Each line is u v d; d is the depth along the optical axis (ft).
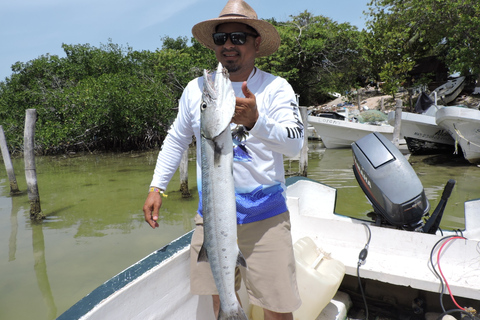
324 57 96.12
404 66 82.12
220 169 5.10
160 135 70.69
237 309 5.43
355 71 98.32
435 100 48.34
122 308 6.10
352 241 10.68
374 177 11.75
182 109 7.08
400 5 82.38
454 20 70.49
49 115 69.21
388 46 84.33
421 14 75.72
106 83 67.67
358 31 92.68
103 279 16.21
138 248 19.43
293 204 11.42
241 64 6.40
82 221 24.38
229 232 5.24
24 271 17.25
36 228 23.34
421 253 9.84
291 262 6.50
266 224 6.38
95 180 38.78
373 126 52.26
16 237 21.81
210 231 5.28
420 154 46.52
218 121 4.91
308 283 8.00
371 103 97.25
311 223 11.20
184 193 29.19
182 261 7.43
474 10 67.72
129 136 67.62
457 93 78.95
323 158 48.34
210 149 5.08
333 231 10.92
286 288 6.33
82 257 18.54
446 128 38.09
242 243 6.45
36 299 14.85
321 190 13.58
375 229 10.37
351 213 22.53
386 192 11.41
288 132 5.56
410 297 9.34
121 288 6.11
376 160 11.94
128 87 68.08
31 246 20.24
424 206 11.41
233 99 4.90
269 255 6.32
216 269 5.36
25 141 24.80
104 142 70.95
